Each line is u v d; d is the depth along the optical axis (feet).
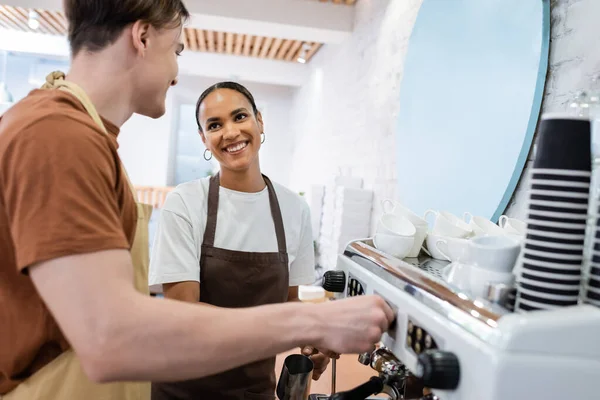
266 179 4.37
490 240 1.96
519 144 3.69
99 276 1.65
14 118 1.90
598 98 2.42
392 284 2.13
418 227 2.92
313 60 15.08
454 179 4.75
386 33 7.47
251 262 3.90
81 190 1.73
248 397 3.61
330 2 9.93
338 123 10.53
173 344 1.69
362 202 7.58
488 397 1.37
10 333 2.07
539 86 3.53
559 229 1.66
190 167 23.90
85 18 2.23
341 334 1.91
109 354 1.62
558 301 1.64
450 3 5.00
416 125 5.77
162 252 3.66
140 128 20.70
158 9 2.30
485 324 1.47
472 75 4.50
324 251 9.04
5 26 16.08
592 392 1.39
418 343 1.78
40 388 2.22
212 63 16.96
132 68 2.33
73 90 2.14
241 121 3.92
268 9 9.88
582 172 1.66
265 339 1.82
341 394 1.96
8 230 1.95
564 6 3.39
